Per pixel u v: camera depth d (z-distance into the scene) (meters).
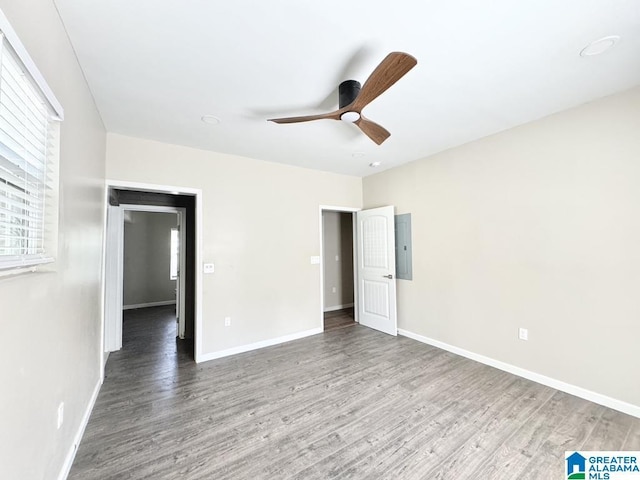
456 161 3.37
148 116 2.53
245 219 3.65
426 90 2.16
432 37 1.61
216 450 1.82
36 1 1.17
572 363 2.44
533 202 2.70
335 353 3.46
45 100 1.21
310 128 2.79
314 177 4.31
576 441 1.87
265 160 3.82
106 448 1.83
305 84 2.07
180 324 4.14
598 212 2.30
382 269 4.31
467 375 2.82
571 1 1.38
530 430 1.98
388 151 3.52
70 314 1.66
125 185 2.92
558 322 2.53
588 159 2.36
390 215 4.16
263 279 3.76
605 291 2.27
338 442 1.88
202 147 3.30
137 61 1.79
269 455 1.77
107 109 2.39
